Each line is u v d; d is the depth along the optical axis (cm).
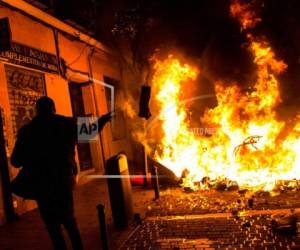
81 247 472
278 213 631
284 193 780
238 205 709
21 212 834
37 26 1026
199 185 938
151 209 747
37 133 461
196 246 514
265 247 488
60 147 461
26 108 938
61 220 462
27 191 456
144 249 524
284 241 505
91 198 938
